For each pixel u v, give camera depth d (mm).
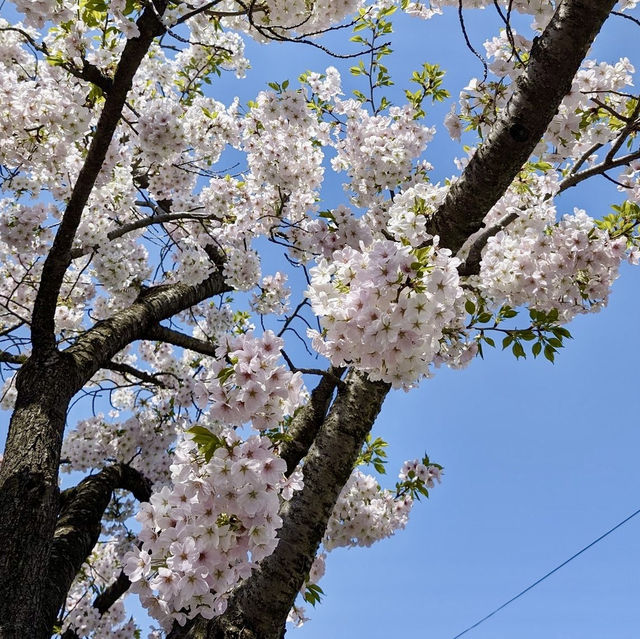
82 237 4711
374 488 5633
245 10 2994
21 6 2824
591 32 2412
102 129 3102
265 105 5250
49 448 3107
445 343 3721
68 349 3855
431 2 3904
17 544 2652
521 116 2512
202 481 1893
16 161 4105
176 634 2742
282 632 2621
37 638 2531
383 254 1815
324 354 1991
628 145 4090
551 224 3887
